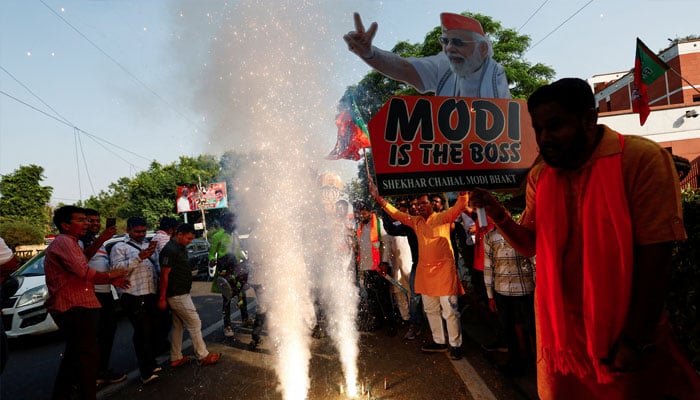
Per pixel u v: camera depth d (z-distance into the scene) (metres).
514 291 3.26
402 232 4.69
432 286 3.87
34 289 5.52
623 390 1.24
